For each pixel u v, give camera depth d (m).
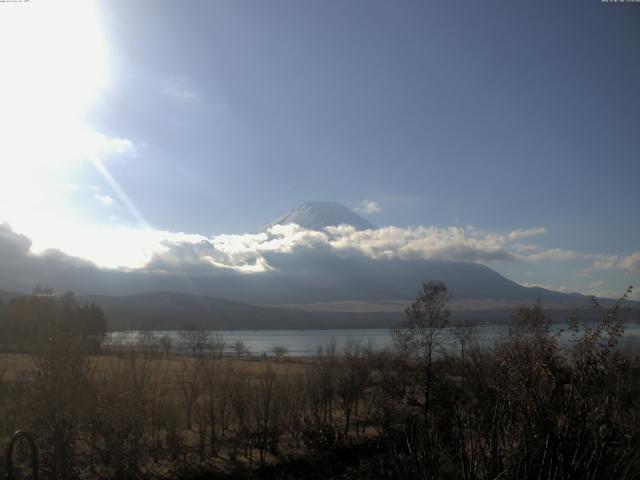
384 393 33.41
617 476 8.77
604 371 9.00
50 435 18.70
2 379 19.39
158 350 43.47
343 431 30.30
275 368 41.31
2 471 17.66
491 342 24.34
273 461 26.27
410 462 10.34
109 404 20.80
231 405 30.66
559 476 8.34
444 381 29.25
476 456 9.29
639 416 9.43
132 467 21.28
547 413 8.76
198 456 25.81
